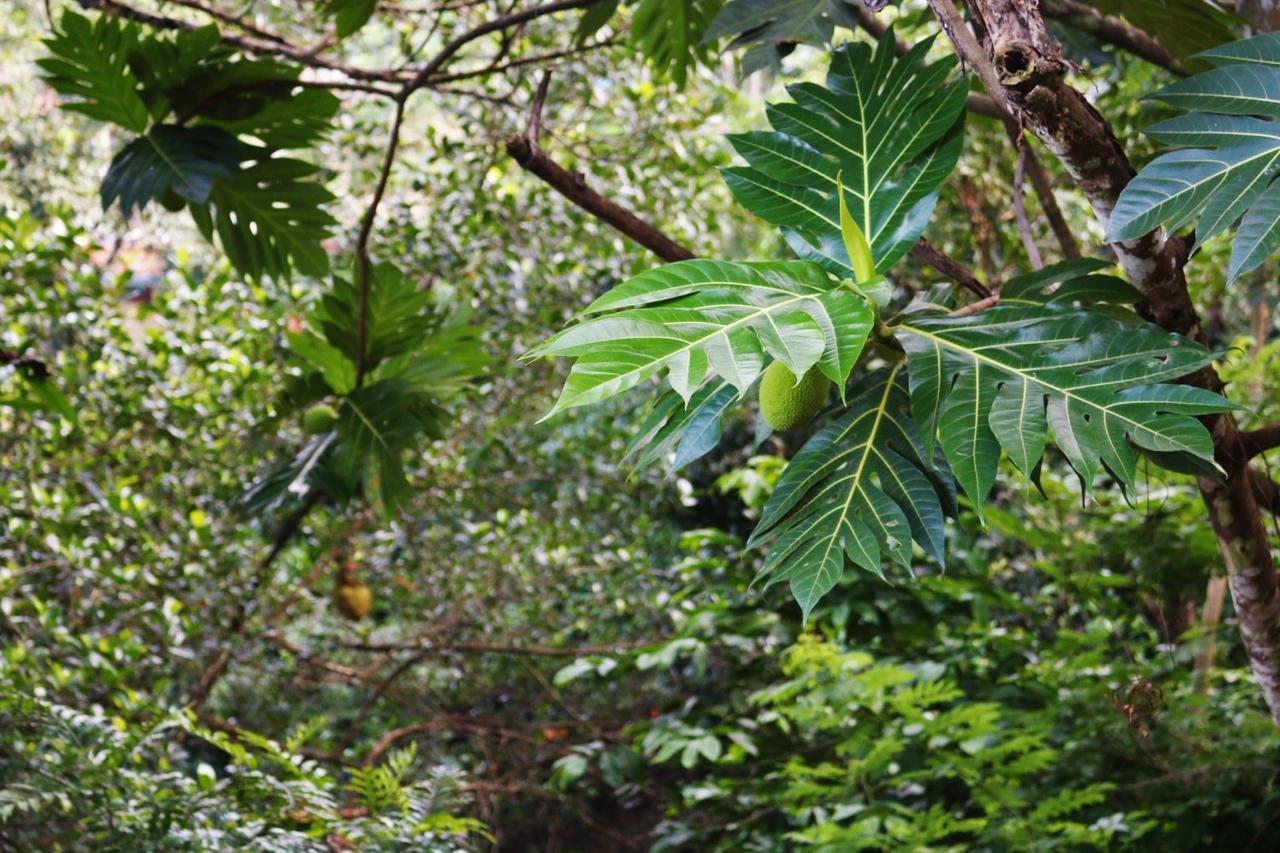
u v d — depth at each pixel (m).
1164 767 3.48
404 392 3.02
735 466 6.14
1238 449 1.44
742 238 6.36
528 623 5.02
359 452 3.01
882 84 1.36
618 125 4.90
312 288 4.74
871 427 1.28
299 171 2.80
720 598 4.42
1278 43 1.06
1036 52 1.17
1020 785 3.77
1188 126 1.07
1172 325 1.37
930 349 1.20
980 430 1.11
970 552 4.13
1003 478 4.29
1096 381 1.11
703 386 1.27
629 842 5.11
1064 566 3.91
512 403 4.68
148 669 4.22
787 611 4.25
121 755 2.72
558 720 5.38
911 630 4.10
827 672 3.60
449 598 4.86
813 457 1.27
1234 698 3.70
